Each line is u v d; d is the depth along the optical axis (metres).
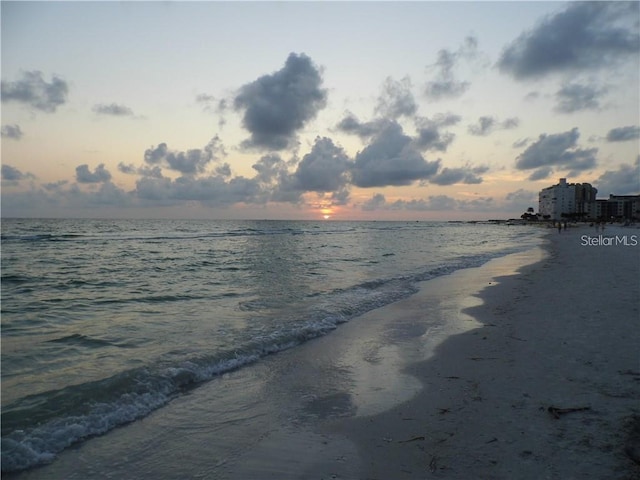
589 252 28.98
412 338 8.55
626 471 3.50
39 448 4.35
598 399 4.93
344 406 5.41
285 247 38.81
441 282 16.38
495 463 3.79
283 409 5.36
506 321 9.38
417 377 6.28
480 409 4.94
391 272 20.06
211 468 4.05
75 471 4.02
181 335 8.73
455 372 6.37
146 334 8.86
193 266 23.58
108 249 35.34
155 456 4.27
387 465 3.96
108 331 9.16
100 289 15.82
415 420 4.86
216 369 6.75
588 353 6.63
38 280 18.34
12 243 41.00
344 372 6.68
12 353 7.55
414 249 37.09
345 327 9.55
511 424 4.49
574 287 13.20
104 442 4.55
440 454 4.05
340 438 4.55
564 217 170.12
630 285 13.07
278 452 4.31
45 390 5.80
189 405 5.49
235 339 8.35
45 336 8.77
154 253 32.00
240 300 12.86
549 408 4.77
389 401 5.48
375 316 10.61
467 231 96.62
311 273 19.94
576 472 3.53
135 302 12.95
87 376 6.37
